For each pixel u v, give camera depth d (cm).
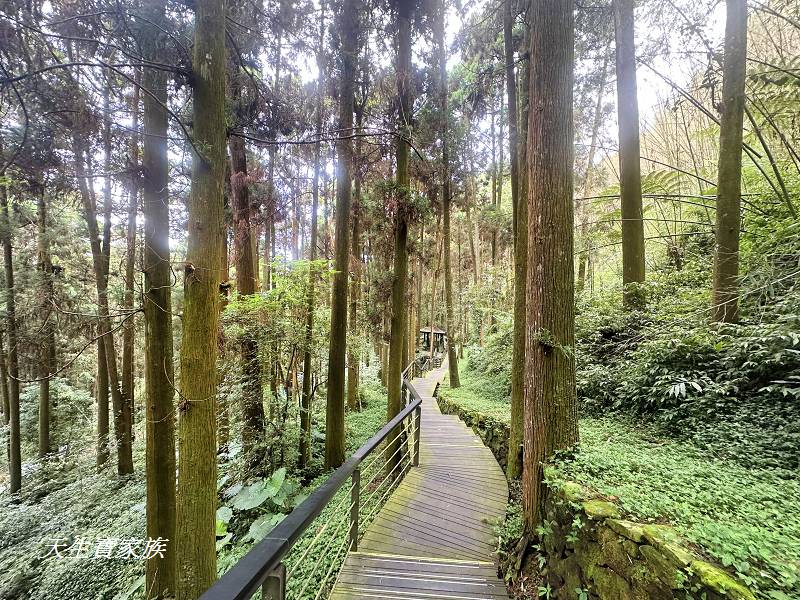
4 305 658
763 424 295
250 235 623
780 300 339
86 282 712
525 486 286
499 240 1442
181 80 277
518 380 391
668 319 455
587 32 564
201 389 269
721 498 212
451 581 265
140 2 282
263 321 582
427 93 612
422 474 486
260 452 592
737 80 377
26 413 1027
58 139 292
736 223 380
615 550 190
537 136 284
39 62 262
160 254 354
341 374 581
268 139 408
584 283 852
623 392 425
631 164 534
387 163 685
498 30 511
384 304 832
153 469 353
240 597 97
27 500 727
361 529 354
